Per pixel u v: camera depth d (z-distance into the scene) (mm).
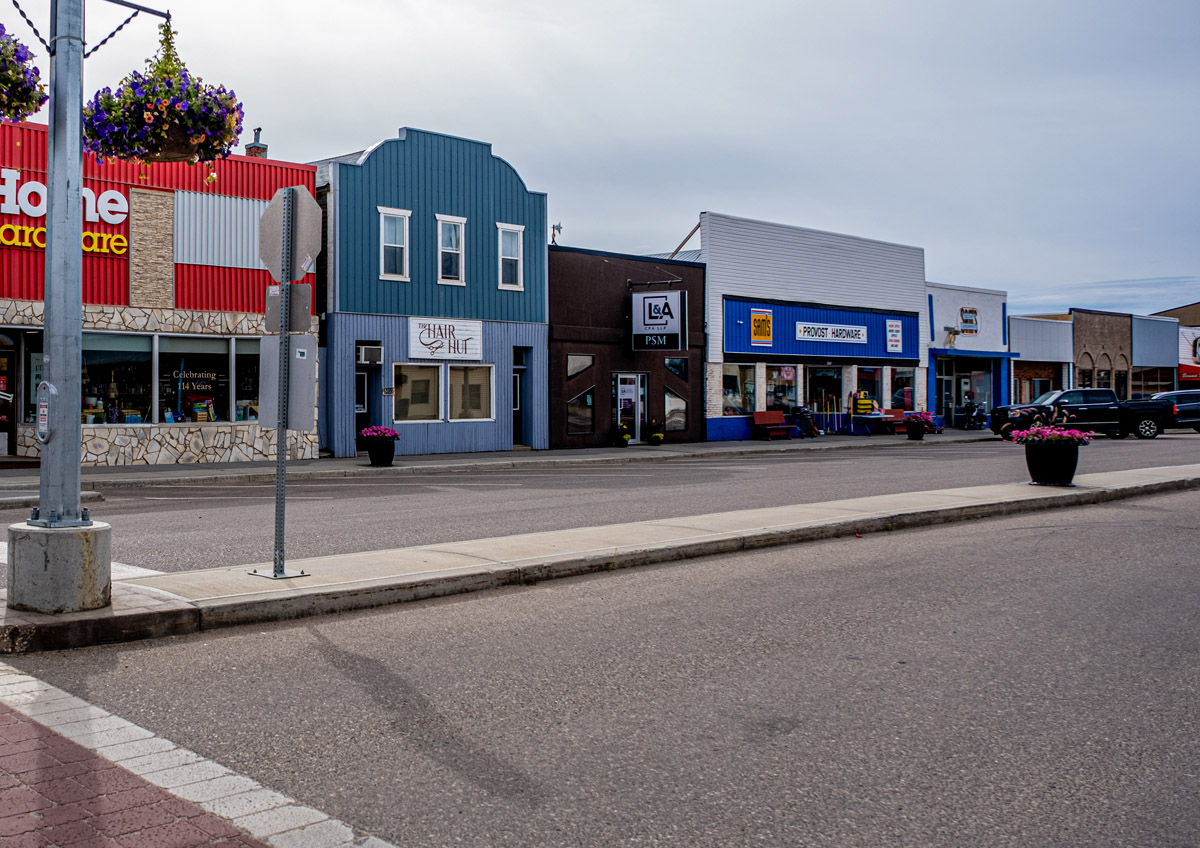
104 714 5277
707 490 16938
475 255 27641
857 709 5500
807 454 29344
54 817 3977
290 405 8141
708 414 34062
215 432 22672
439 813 4090
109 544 6992
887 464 23641
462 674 6082
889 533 12203
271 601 7395
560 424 29594
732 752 4828
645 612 7805
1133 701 5707
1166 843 3928
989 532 12320
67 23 6781
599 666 6281
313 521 12766
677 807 4184
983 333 44656
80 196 6859
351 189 24984
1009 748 4938
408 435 26312
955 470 21297
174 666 6207
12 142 19859
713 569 9688
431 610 7840
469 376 27672
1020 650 6785
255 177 23234
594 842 3848
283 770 4531
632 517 13156
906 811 4180
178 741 4887
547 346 29344
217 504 14969
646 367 31922
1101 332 50844
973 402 45000
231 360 22922
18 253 19984
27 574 6738
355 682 5898
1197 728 5266
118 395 21594
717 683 5945
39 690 5688
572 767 4609
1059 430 16406
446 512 13812
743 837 3910
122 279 21453
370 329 25375
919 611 7906
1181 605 8227
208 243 22562
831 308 38250
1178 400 36562
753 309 35438
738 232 35031
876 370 40281
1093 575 9492
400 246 26078
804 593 8555
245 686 5801
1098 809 4238
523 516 13320
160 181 21875
